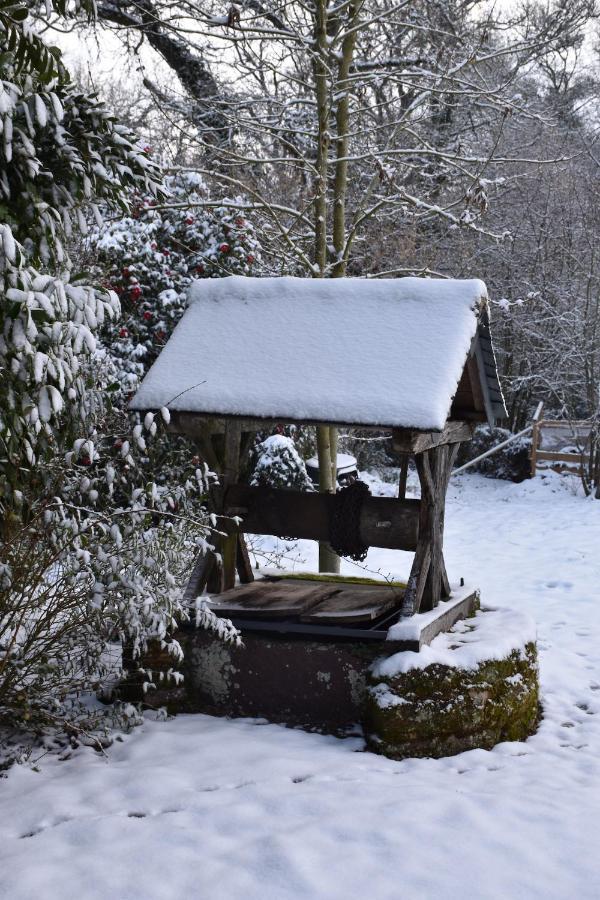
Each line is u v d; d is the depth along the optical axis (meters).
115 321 9.52
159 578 4.59
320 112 8.36
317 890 3.16
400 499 5.25
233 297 5.59
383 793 3.93
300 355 5.08
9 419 4.07
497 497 15.90
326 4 8.18
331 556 8.03
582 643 6.88
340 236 8.80
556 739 4.93
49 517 4.34
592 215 17.69
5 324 3.78
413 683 4.53
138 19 10.09
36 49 4.27
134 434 4.24
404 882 3.21
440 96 9.34
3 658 4.33
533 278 18.33
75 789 3.96
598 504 14.48
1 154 4.26
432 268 11.89
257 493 5.54
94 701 5.10
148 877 3.24
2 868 3.29
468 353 4.99
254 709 5.02
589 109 21.67
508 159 8.79
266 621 5.02
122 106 12.22
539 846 3.48
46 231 4.38
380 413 4.60
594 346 16.45
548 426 17.86
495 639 5.02
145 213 9.64
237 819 3.67
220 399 4.95
